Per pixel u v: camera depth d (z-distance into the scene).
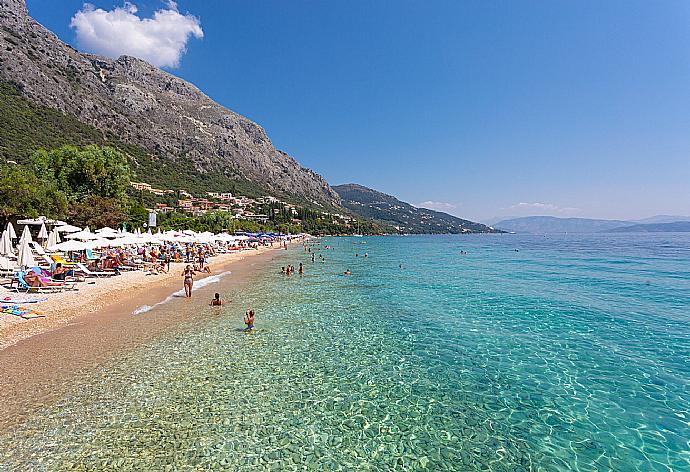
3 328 13.03
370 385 9.48
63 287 19.70
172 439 6.88
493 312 17.80
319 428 7.45
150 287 23.00
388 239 150.00
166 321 14.92
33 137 89.19
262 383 9.41
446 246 90.44
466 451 6.82
